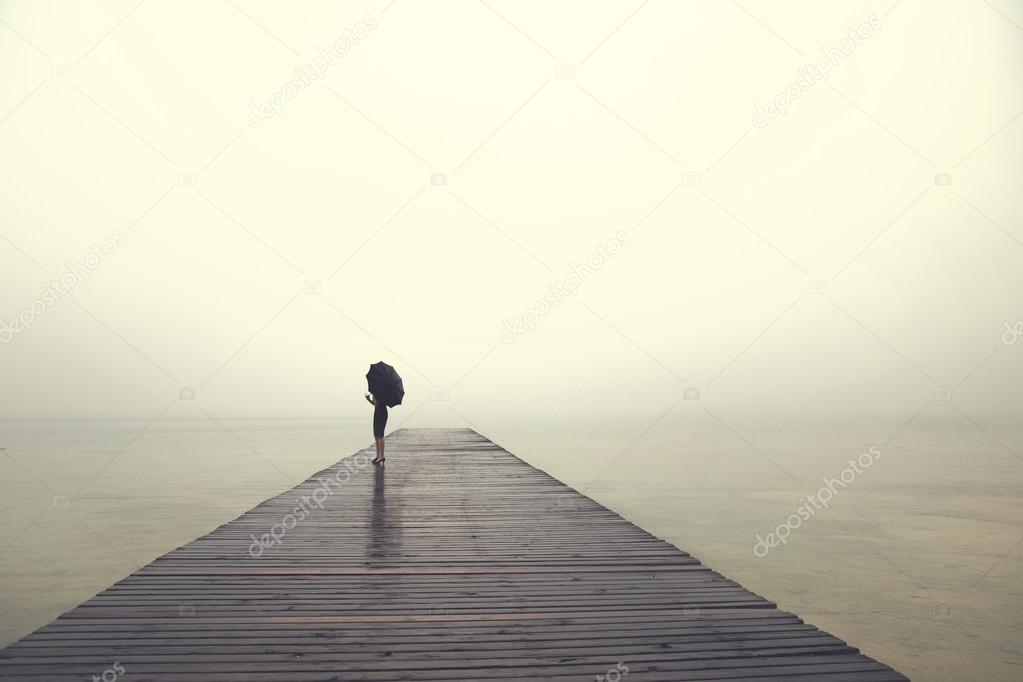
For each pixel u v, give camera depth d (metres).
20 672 2.58
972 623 5.05
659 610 3.45
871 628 4.94
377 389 10.80
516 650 2.84
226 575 4.20
